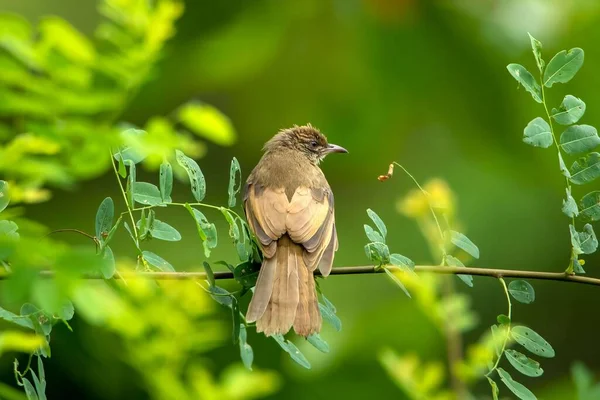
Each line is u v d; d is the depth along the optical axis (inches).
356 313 550.6
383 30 601.9
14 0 567.2
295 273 366.6
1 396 235.9
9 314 281.7
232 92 610.5
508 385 308.0
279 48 595.2
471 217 615.8
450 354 355.9
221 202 592.7
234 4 596.4
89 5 572.1
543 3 608.4
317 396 532.7
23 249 186.5
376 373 532.7
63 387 501.7
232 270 345.4
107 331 476.7
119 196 559.5
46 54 209.0
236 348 530.0
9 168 222.5
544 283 618.8
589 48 598.9
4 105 210.4
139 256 317.4
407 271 333.1
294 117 618.5
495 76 611.2
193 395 277.0
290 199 401.1
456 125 629.0
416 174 634.2
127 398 497.0
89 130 211.2
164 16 224.8
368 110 621.6
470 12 602.9
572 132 309.3
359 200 634.2
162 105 580.1
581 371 376.8
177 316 279.9
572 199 319.3
